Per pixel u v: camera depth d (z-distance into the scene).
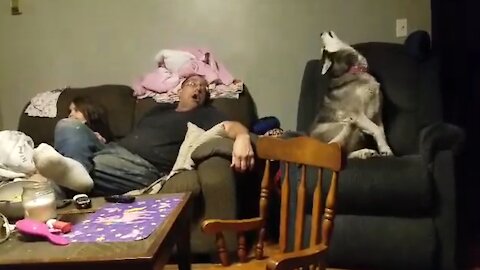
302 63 3.77
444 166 2.69
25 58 3.98
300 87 3.77
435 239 2.68
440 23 3.59
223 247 2.00
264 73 3.80
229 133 2.98
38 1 3.91
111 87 3.74
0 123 4.02
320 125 3.03
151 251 1.48
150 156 3.25
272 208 3.14
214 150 2.82
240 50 3.80
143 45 3.88
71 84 3.97
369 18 3.69
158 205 2.00
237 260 2.24
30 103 3.70
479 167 3.57
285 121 3.83
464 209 3.52
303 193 1.94
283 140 2.00
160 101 3.53
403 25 3.66
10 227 1.76
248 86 3.83
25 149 2.89
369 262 2.76
